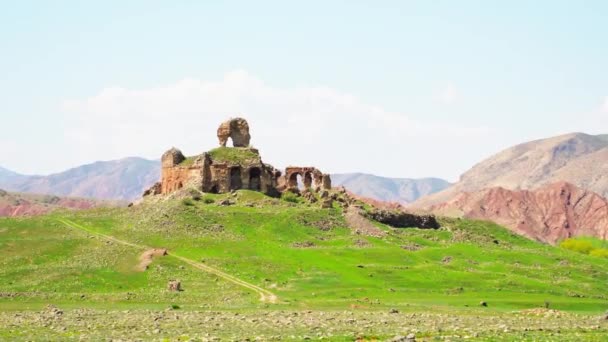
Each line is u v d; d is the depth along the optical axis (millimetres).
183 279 131500
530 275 144750
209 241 161125
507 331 75938
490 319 92062
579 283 138625
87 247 152375
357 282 130375
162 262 141250
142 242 160250
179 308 105688
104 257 144250
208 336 70438
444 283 130875
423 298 118000
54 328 78562
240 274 136250
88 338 69188
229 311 101438
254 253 152875
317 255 152625
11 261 141625
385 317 93375
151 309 104062
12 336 70750
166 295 118875
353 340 68312
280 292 122875
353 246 165250
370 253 155875
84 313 96625
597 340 68562
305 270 139375
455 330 76562
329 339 68250
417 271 140500
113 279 129625
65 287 123000
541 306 112188
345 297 118188
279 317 92438
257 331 75938
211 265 142375
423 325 82875
